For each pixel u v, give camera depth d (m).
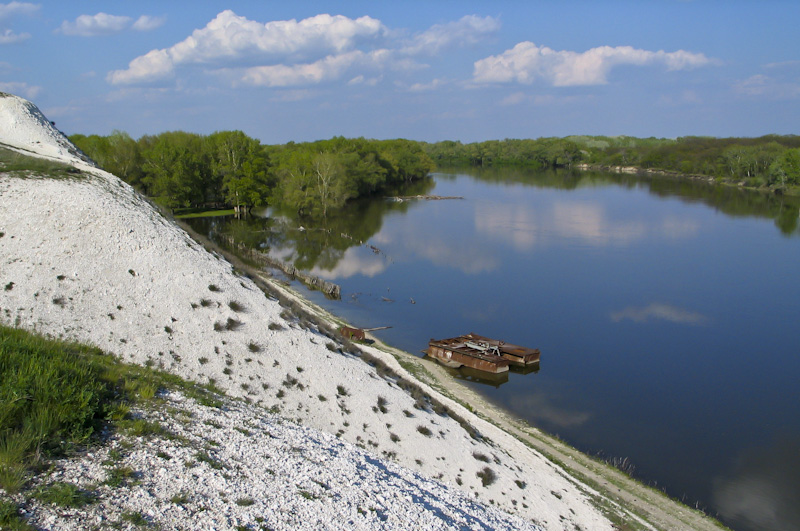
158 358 22.08
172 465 12.50
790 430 32.50
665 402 35.81
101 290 24.55
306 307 51.00
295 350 25.59
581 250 76.94
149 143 104.56
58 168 32.62
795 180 137.50
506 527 17.16
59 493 10.09
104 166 89.81
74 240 26.42
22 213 27.14
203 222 91.88
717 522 23.48
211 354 23.36
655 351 44.06
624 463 28.31
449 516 15.70
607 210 112.44
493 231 90.50
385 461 19.45
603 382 38.59
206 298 26.33
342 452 17.88
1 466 10.29
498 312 52.97
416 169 174.50
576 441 30.69
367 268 68.00
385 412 23.69
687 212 109.25
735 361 42.25
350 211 111.00
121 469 11.61
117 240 27.36
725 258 72.50
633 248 78.06
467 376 39.22
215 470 12.97
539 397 36.22
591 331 48.38
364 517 13.34
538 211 111.44
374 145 157.88
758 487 26.89
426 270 67.25
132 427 13.54
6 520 9.03
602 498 23.70
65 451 11.60
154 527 10.16
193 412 16.14
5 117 38.22
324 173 99.31
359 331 43.19
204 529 10.63
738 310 53.59
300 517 12.34
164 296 25.52
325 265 69.25
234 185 91.50
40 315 22.20
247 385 22.28
